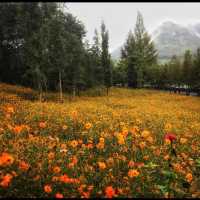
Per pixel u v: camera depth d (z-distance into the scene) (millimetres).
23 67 41906
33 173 8000
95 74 49750
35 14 38500
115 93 56031
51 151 9797
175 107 35469
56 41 33875
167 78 80188
